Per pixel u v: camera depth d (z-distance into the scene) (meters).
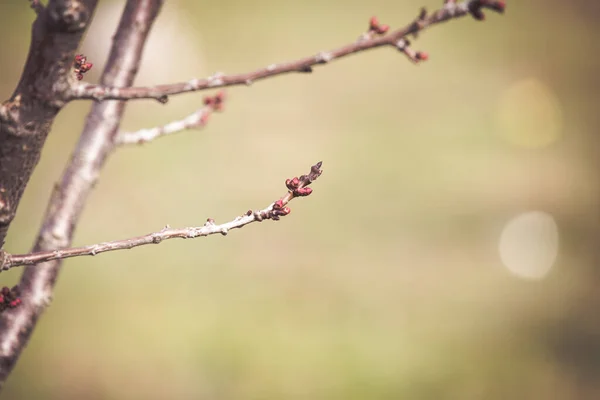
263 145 18.25
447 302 11.96
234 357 10.21
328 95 21.98
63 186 2.47
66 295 11.70
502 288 12.45
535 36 26.62
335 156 17.77
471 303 11.92
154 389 9.48
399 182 16.48
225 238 13.99
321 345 10.58
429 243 13.86
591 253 13.65
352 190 16.09
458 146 18.61
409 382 9.72
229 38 25.86
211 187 15.95
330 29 27.39
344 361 10.22
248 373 9.86
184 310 11.40
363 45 1.88
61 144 16.61
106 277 12.34
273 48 25.48
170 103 19.91
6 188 1.62
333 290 12.21
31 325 2.38
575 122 20.53
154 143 17.66
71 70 1.59
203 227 1.72
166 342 10.48
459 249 13.66
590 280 12.80
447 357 10.42
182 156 17.20
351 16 28.67
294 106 21.03
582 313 11.62
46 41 1.53
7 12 23.53
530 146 19.06
